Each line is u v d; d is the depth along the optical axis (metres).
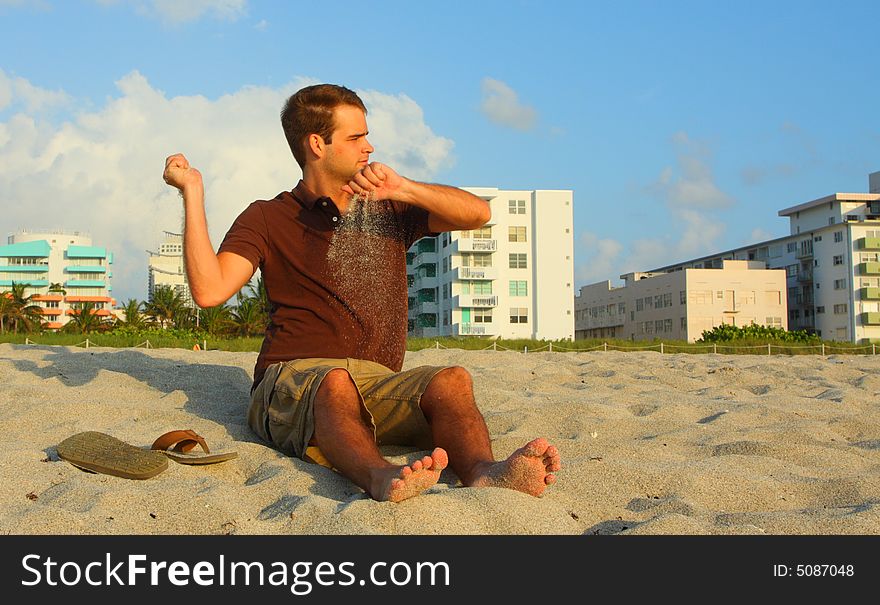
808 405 5.67
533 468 2.95
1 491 3.08
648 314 65.31
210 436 4.21
